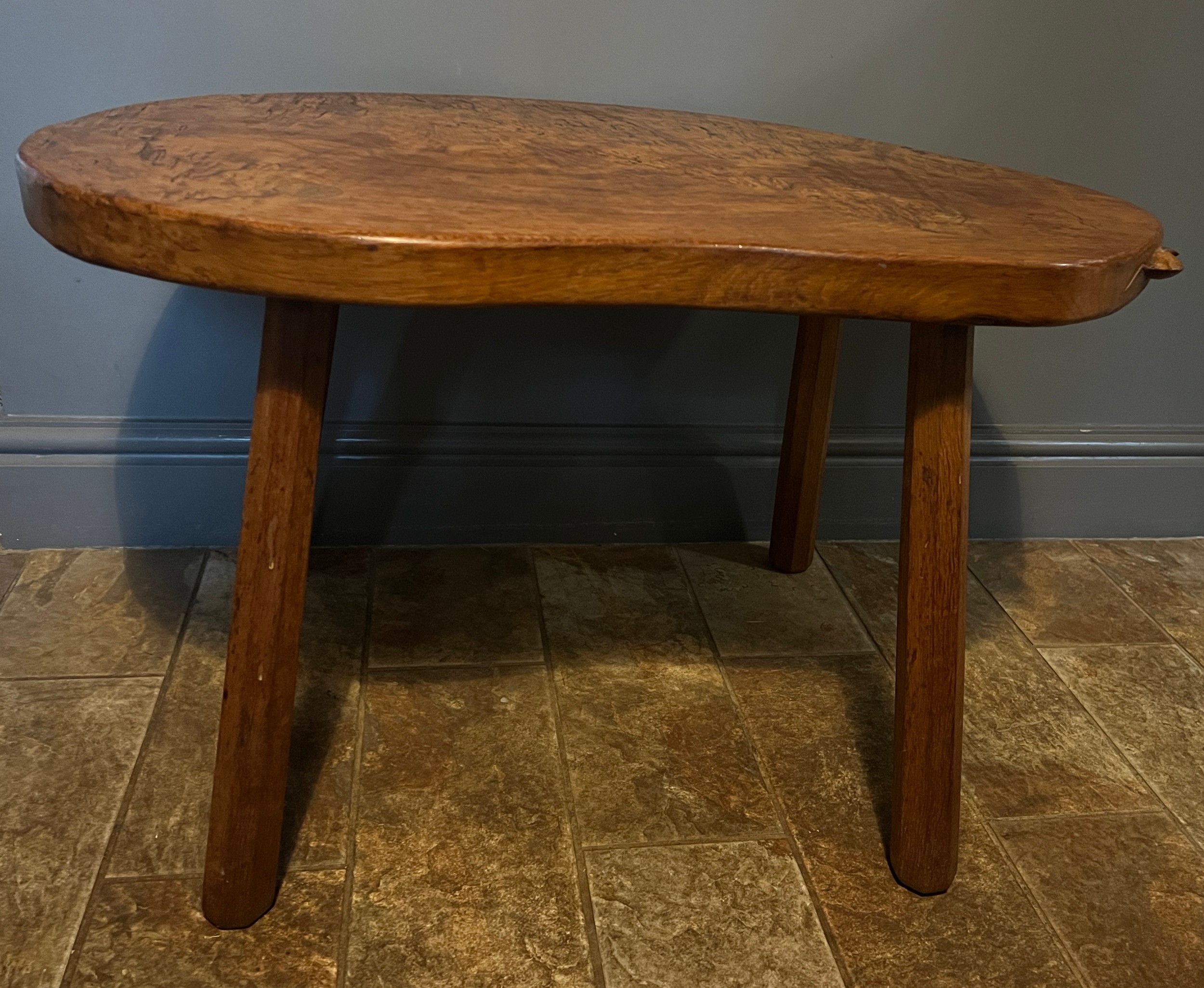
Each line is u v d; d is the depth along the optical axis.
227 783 0.77
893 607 1.34
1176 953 0.87
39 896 0.82
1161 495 1.55
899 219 0.76
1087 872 0.94
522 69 1.17
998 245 0.71
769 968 0.82
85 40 1.08
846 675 1.19
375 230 0.60
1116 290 0.72
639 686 1.14
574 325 1.29
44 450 1.25
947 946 0.86
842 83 1.24
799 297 0.67
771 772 1.03
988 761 1.08
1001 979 0.83
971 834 0.98
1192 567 1.51
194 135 0.78
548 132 0.94
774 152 0.96
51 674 1.07
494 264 0.61
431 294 0.61
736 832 0.95
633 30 1.17
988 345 1.43
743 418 1.40
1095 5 1.23
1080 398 1.48
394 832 0.92
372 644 1.17
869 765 1.05
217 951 0.79
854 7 1.19
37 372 1.22
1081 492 1.54
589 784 0.99
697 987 0.80
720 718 1.10
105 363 1.23
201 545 1.34
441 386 1.30
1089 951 0.86
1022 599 1.40
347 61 1.14
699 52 1.19
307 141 0.80
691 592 1.34
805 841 0.95
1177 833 1.00
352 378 1.28
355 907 0.84
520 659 1.17
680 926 0.85
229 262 0.60
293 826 0.91
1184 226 1.38
